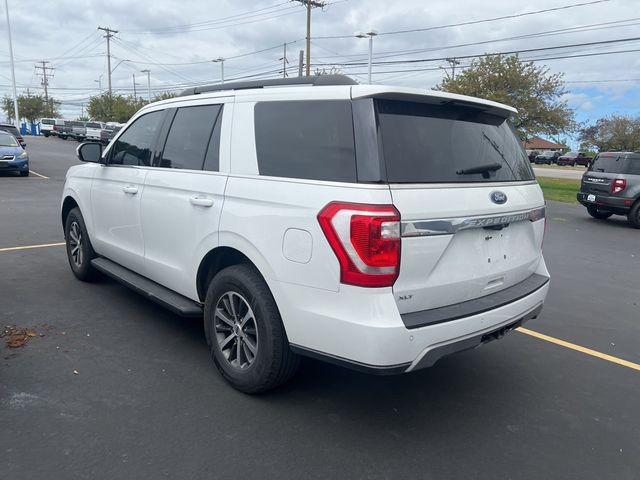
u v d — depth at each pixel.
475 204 3.17
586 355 4.63
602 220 14.83
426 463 2.94
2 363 3.87
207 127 3.93
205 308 3.76
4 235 8.41
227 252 3.67
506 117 3.84
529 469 2.93
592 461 3.04
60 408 3.30
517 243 3.68
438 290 3.06
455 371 4.18
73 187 5.70
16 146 18.80
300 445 3.04
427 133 3.15
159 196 4.20
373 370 2.81
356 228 2.78
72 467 2.74
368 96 2.97
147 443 2.98
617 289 7.00
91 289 5.66
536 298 3.73
